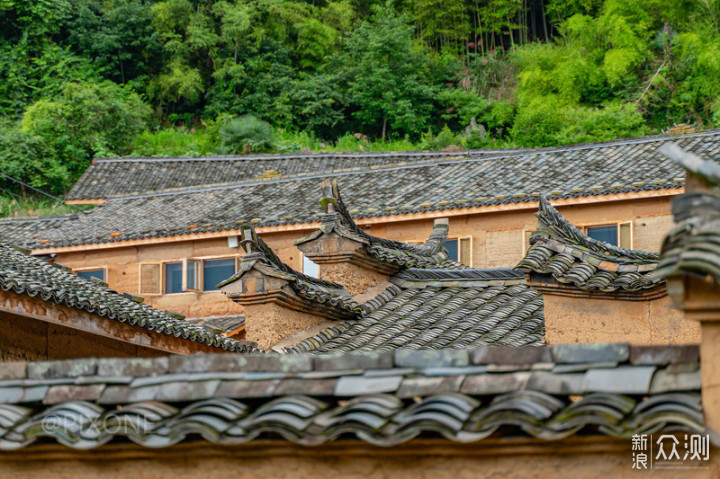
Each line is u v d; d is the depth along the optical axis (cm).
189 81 5700
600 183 2405
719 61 4678
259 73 5853
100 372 599
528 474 518
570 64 5009
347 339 1340
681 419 482
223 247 2808
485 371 535
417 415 520
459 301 1417
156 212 3075
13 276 1276
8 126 5091
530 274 1205
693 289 482
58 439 570
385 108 5488
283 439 545
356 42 5869
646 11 5275
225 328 2308
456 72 5822
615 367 515
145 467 577
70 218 3203
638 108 4769
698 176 493
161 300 2855
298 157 3950
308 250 1451
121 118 5100
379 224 2631
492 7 6194
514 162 2723
